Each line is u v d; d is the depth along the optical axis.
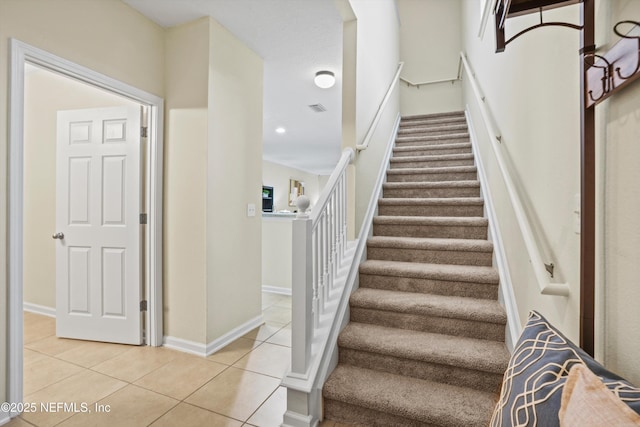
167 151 2.54
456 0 5.29
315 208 1.85
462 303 1.93
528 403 0.65
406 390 1.58
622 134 0.75
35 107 3.25
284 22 2.52
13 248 1.68
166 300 2.54
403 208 2.94
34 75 3.26
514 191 1.59
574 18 1.01
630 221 0.72
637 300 0.69
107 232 2.59
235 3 2.29
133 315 2.55
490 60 2.47
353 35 2.54
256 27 2.59
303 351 1.59
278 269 4.28
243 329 2.82
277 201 9.34
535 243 1.29
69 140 2.66
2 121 1.65
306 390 1.52
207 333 2.41
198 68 2.44
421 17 5.46
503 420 0.71
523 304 1.56
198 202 2.43
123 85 2.25
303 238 1.59
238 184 2.76
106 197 2.59
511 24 1.84
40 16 1.81
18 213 1.70
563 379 0.64
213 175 2.47
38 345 2.53
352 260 2.25
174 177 2.51
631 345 0.71
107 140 2.60
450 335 1.85
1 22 1.65
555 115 1.17
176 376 2.08
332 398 1.58
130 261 2.55
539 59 1.35
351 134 2.54
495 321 1.75
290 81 3.67
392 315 1.97
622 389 0.55
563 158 1.10
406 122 4.74
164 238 2.55
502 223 2.05
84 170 2.63
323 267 1.95
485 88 2.71
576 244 1.00
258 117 3.03
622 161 0.75
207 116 2.41
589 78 0.83
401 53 5.52
